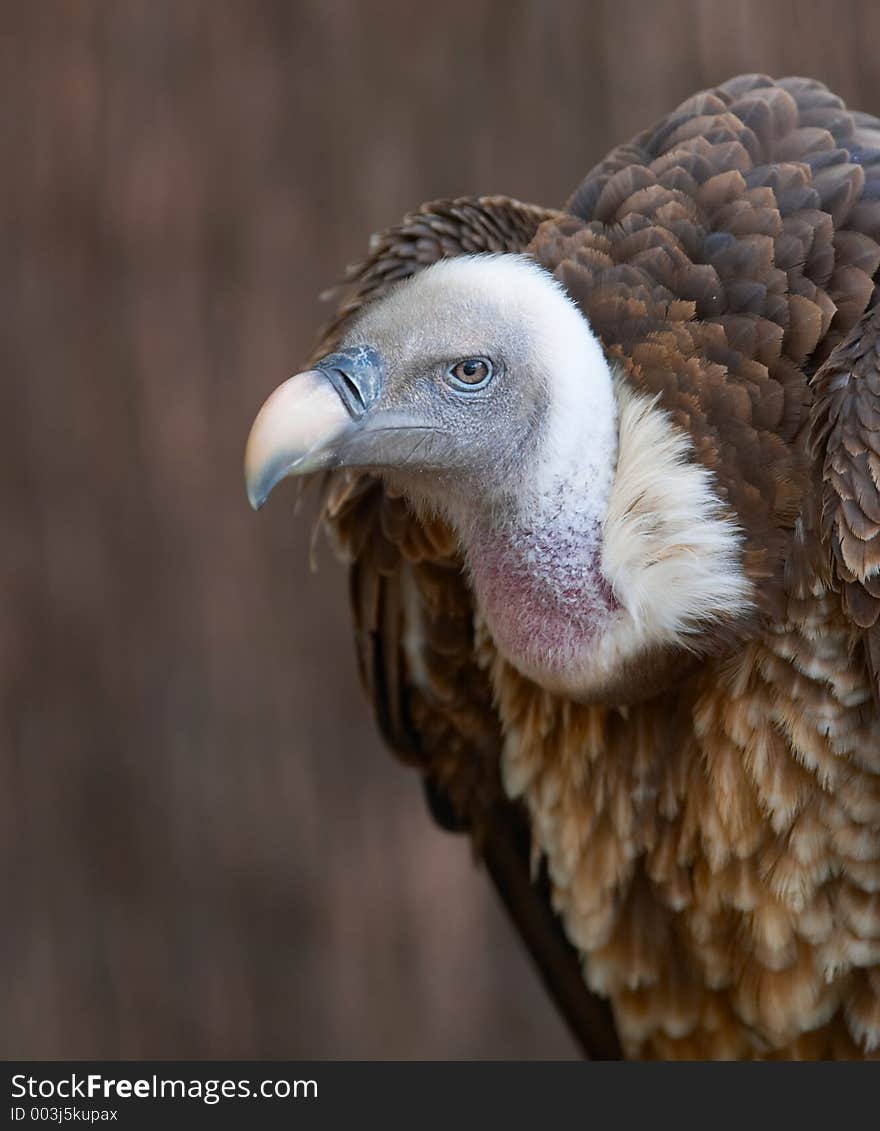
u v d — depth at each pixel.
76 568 12.26
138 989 12.29
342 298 8.18
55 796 12.30
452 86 11.91
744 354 6.57
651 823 7.25
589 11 11.80
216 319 12.14
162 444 12.19
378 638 8.23
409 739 8.52
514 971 12.37
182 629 12.23
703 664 6.82
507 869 8.59
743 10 11.73
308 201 12.04
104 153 12.12
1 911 12.38
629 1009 7.85
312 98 12.01
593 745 7.28
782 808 6.86
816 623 6.55
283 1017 12.25
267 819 12.23
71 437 12.23
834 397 6.37
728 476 6.50
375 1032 12.25
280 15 12.02
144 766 12.27
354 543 7.90
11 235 12.19
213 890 12.28
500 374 6.52
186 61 12.08
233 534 12.19
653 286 6.73
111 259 12.18
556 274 6.87
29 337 12.19
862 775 6.77
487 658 7.75
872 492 6.22
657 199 6.93
